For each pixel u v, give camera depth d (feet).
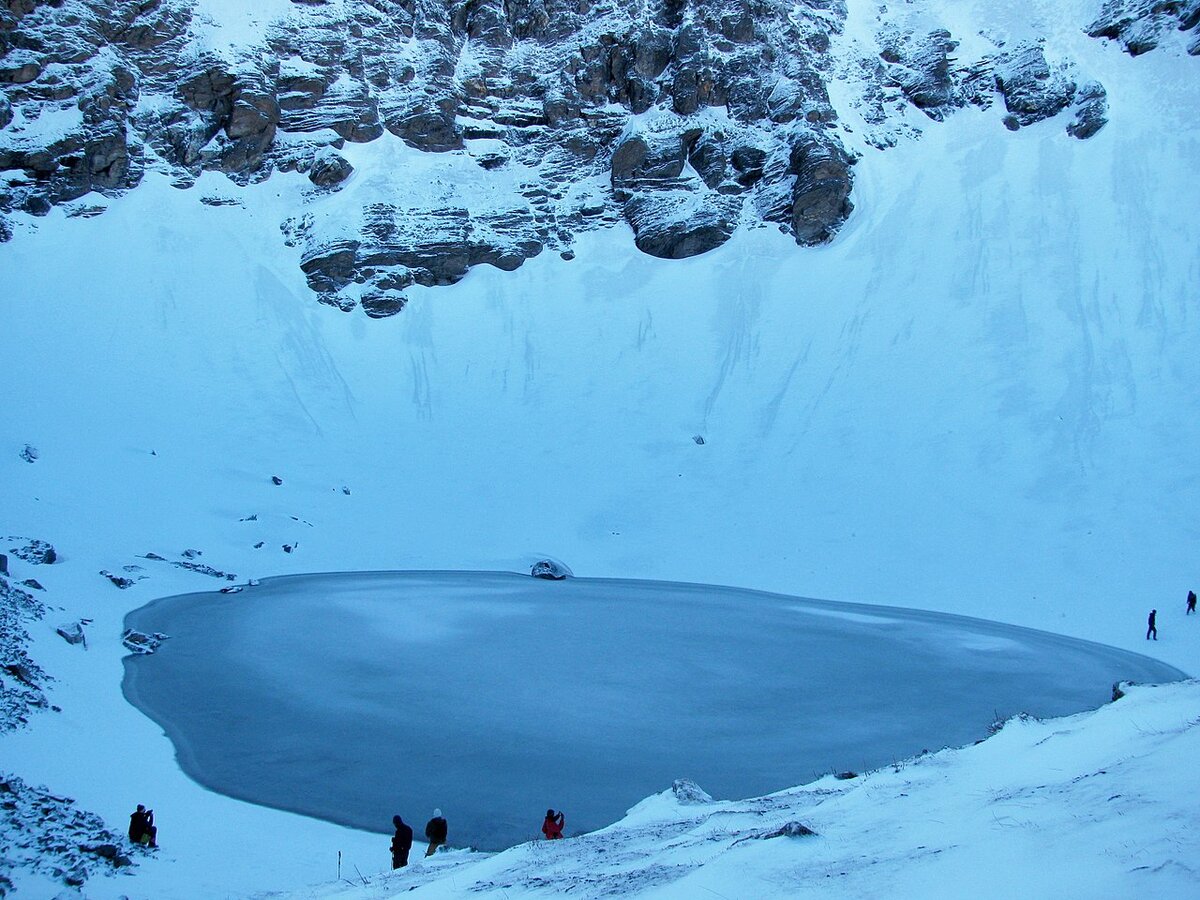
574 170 273.54
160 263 226.58
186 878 45.83
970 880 17.53
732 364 209.46
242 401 196.95
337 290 235.81
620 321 228.02
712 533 162.61
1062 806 20.76
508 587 140.87
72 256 221.66
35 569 116.37
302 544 159.43
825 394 193.06
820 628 114.73
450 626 112.57
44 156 234.17
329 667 92.63
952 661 98.63
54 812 51.19
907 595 134.51
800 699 83.76
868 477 167.12
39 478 153.28
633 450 189.78
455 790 60.64
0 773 55.01
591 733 73.15
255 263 237.04
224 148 257.55
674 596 135.54
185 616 112.68
